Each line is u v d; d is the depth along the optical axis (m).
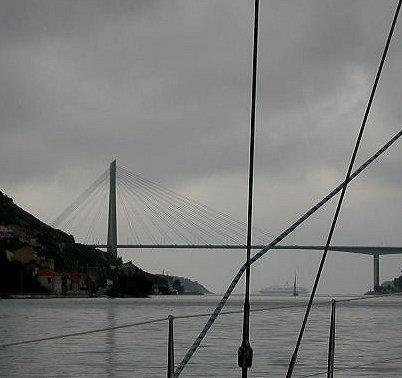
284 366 31.91
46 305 177.12
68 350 39.53
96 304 189.38
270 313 105.38
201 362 33.12
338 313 114.81
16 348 40.47
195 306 181.62
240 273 11.20
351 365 32.00
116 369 30.77
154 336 51.59
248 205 11.45
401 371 27.67
